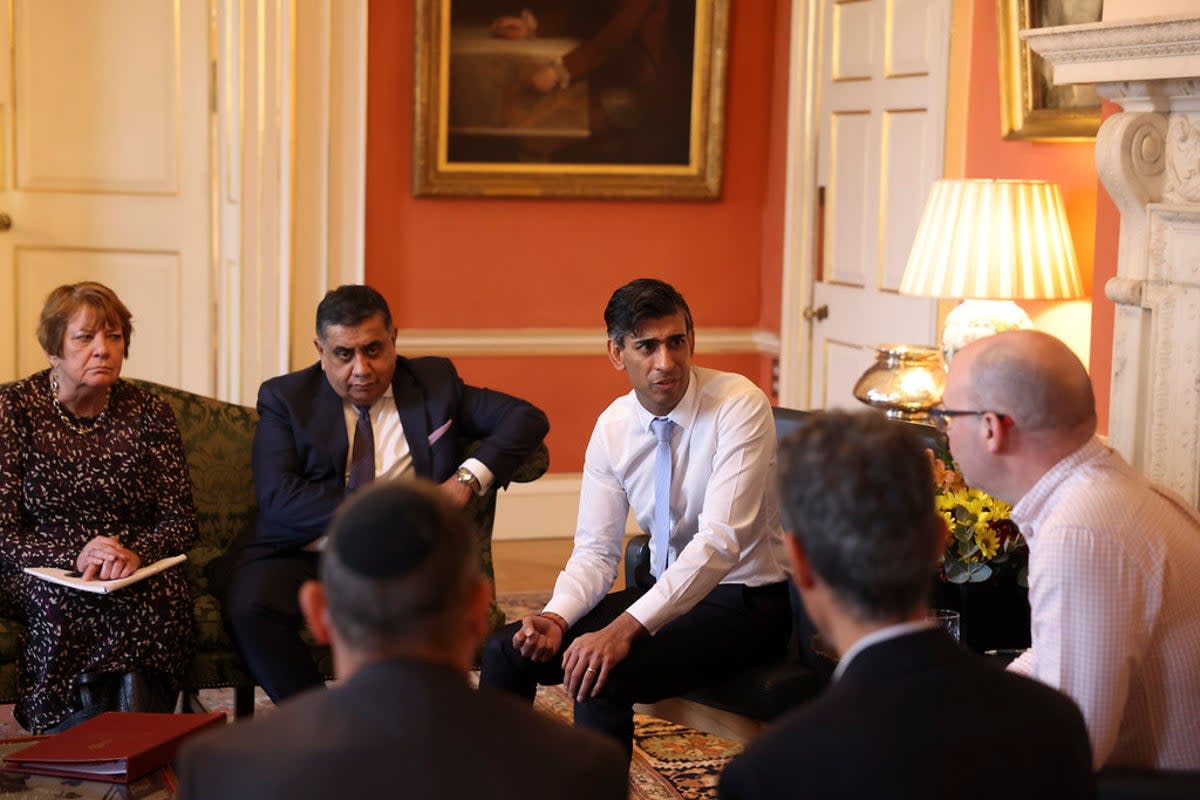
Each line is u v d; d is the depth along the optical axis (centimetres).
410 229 568
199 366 562
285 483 337
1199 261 326
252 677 330
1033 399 198
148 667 319
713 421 304
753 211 612
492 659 294
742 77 602
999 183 400
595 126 580
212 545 358
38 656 315
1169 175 336
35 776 241
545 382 595
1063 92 418
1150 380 344
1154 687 198
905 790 130
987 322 405
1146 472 346
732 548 292
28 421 329
